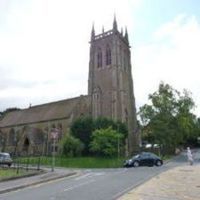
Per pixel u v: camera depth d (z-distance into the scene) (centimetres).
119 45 7900
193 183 1841
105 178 2303
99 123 6431
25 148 7569
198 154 7338
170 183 1853
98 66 7919
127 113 7750
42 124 7644
